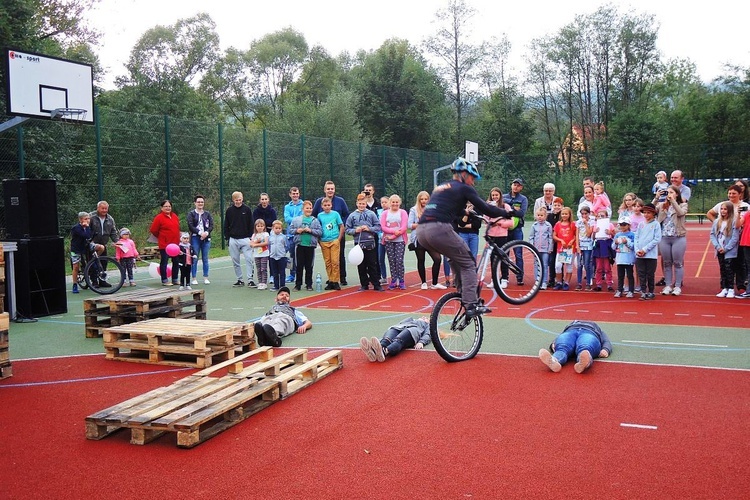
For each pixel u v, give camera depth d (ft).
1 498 13.07
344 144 94.32
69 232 60.90
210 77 199.00
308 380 20.71
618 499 12.57
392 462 14.52
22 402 19.43
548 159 144.05
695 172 134.51
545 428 16.52
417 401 18.93
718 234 37.22
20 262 33.06
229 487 13.39
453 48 189.78
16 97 45.47
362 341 23.45
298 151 84.79
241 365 20.79
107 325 29.94
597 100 192.13
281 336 27.73
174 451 15.46
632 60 186.60
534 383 20.57
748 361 22.90
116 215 62.54
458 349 25.17
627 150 138.72
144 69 167.02
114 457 15.12
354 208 96.48
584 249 40.42
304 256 43.16
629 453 14.84
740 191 36.32
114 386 21.06
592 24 188.44
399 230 42.55
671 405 18.17
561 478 13.55
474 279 22.68
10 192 33.94
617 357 23.77
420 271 42.96
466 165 22.31
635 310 33.63
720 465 14.10
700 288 41.22
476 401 18.81
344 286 45.37
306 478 13.75
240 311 35.78
